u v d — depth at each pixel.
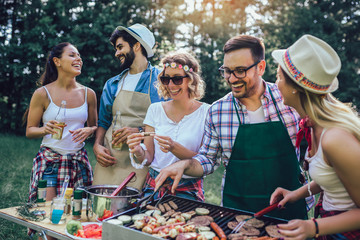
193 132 2.47
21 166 7.21
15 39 12.59
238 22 14.39
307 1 12.60
